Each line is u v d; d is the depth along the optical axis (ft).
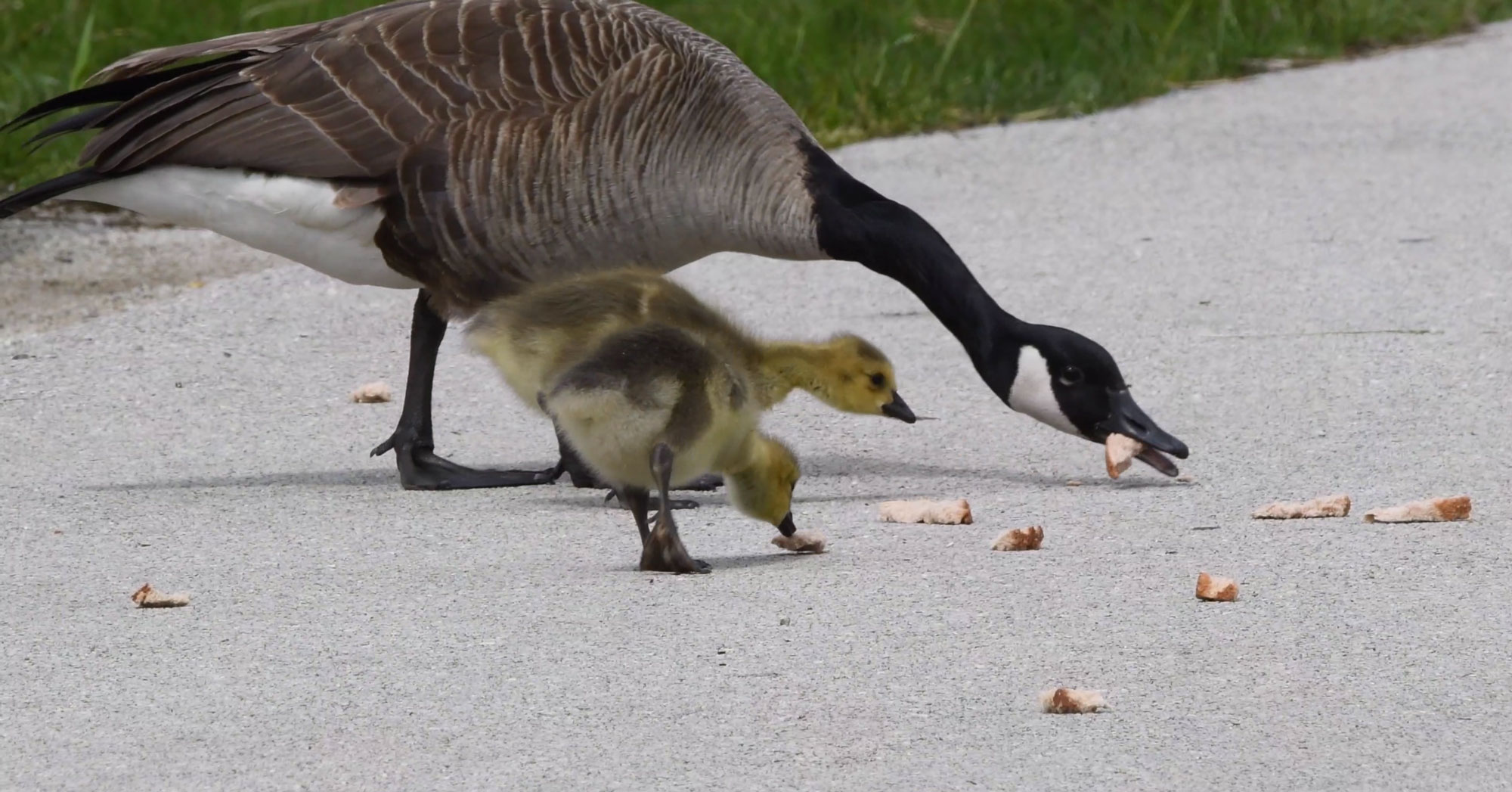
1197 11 101.60
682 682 26.58
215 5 86.33
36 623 29.58
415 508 37.52
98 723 25.32
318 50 39.40
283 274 58.70
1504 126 81.61
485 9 39.75
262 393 46.39
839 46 90.12
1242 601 29.89
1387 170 73.15
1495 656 27.30
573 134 38.37
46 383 46.52
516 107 38.47
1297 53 101.09
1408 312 52.06
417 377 39.65
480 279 39.17
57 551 33.96
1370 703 25.59
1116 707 25.58
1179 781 23.26
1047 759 23.89
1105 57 94.63
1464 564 31.76
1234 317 52.42
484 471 39.65
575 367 31.78
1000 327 40.01
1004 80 89.61
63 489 38.40
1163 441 38.73
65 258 60.44
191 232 64.80
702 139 39.40
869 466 40.78
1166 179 72.74
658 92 38.86
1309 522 34.78
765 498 33.06
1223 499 36.76
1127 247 61.82
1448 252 59.31
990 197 70.38
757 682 26.55
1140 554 32.81
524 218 38.55
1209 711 25.40
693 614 29.58
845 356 37.86
